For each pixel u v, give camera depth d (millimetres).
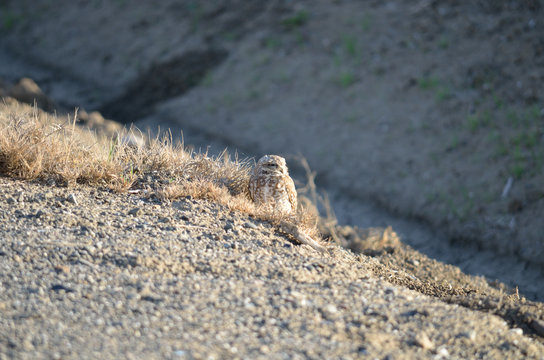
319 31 57906
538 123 37125
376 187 37312
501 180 33938
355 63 51281
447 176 35938
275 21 61688
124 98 55750
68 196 19188
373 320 13570
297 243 19234
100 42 66438
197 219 19156
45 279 13883
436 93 43906
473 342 13219
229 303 13594
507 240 29828
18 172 20438
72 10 74688
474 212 32500
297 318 13172
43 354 10688
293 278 15742
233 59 58188
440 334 13328
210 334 12016
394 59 49750
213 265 15789
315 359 11398
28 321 11883
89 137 25984
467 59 45938
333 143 43125
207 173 22750
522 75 41844
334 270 16953
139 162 22312
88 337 11453
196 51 60562
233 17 64688
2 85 37094
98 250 15734
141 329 11961
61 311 12453
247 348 11570
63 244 15812
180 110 52250
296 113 47781
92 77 60781
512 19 47781
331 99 48406
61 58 65562
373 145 41531
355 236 25672
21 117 22516
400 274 20000
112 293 13484
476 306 15906
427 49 49125
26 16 76000
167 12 68688
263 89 52375
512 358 12820
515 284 25953
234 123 48469
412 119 42562
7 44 70812
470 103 41594
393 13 55812
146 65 60375
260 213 20391
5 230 16438
